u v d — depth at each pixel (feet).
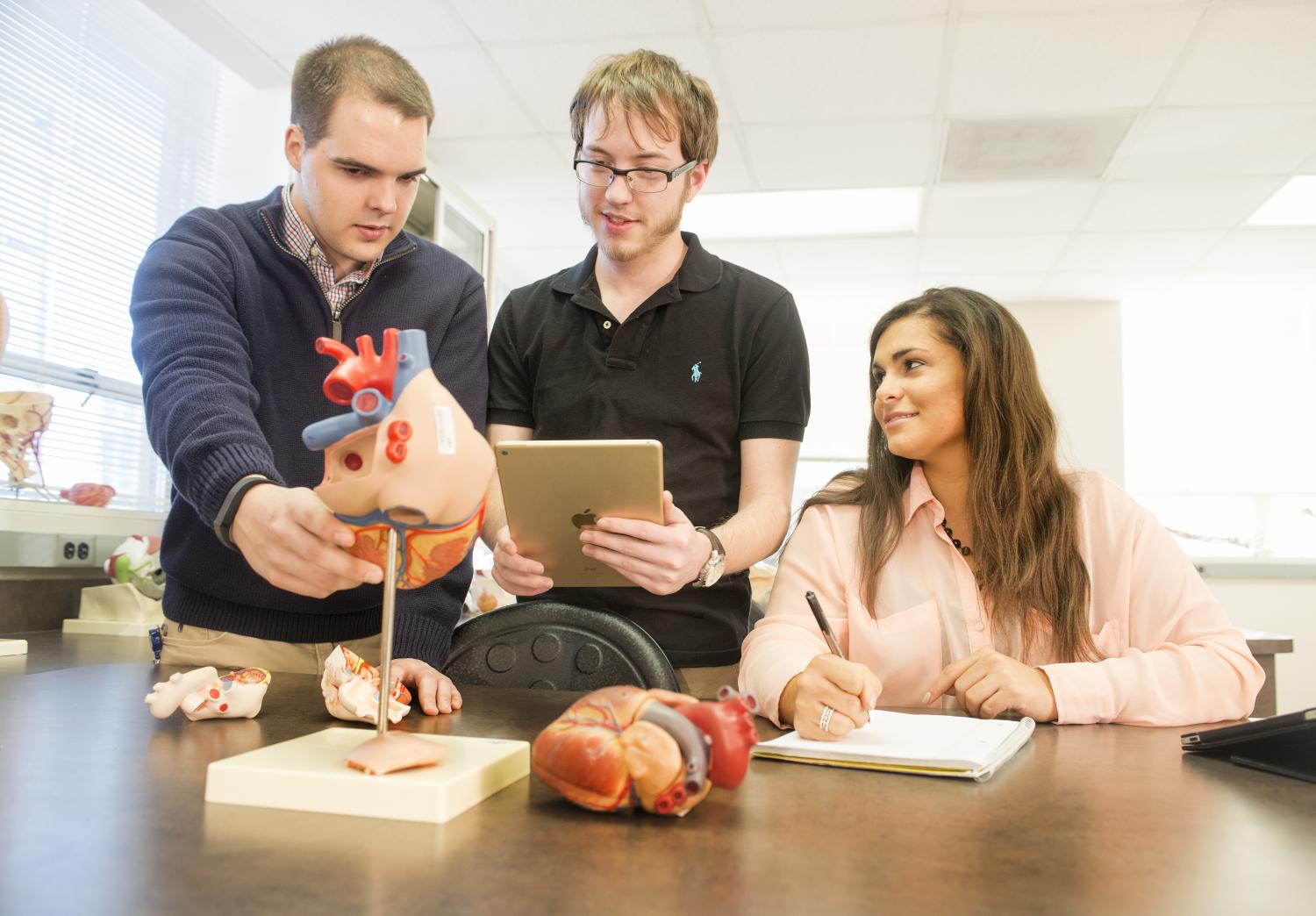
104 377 9.23
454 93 11.03
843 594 4.22
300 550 2.22
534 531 3.44
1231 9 9.07
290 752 1.93
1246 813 1.86
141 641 6.77
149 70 10.05
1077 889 1.39
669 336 4.68
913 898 1.34
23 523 7.29
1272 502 18.37
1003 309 4.15
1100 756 2.47
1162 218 14.29
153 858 1.44
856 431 19.97
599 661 3.68
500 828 1.64
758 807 1.84
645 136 4.23
